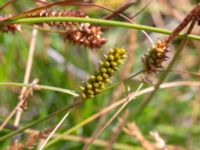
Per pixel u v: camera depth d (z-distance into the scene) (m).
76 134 0.27
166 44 0.15
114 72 0.16
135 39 0.28
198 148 0.31
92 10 0.27
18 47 0.31
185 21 0.15
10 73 0.31
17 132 0.17
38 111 0.30
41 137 0.19
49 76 0.31
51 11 0.16
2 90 0.30
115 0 0.19
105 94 0.29
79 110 0.28
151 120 0.30
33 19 0.15
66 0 0.15
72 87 0.30
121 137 0.28
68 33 0.16
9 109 0.30
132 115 0.29
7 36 0.30
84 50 0.31
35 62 0.31
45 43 0.31
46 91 0.30
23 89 0.19
